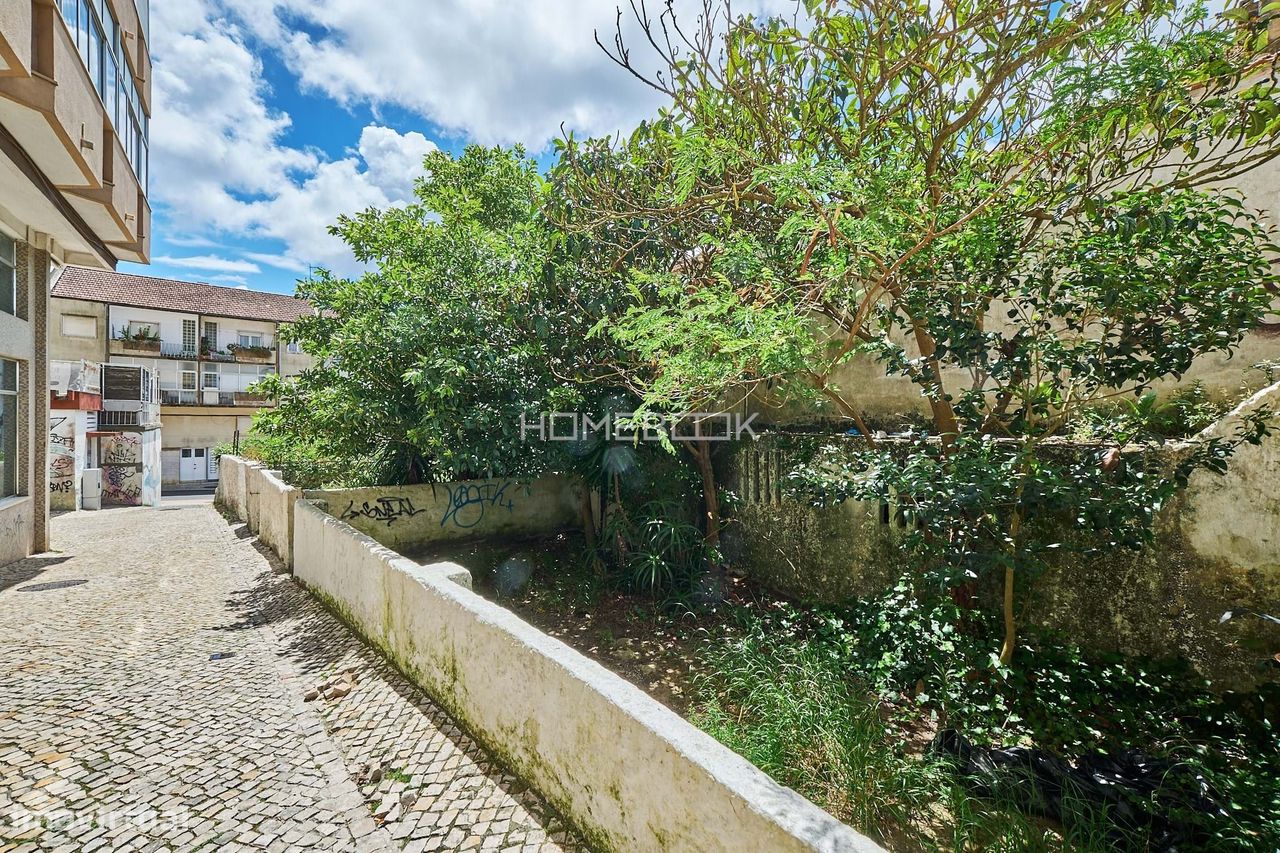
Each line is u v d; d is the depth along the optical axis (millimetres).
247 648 4707
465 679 3234
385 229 7332
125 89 7859
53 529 10953
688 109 3967
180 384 25781
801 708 3176
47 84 5066
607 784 2268
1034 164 3555
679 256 5586
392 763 3023
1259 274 2695
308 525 6039
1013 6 3156
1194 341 2770
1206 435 3135
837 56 3834
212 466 26812
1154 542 2938
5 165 5719
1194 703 3094
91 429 17719
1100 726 3197
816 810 1655
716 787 1802
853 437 5211
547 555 7551
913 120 3863
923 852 2436
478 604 3283
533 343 6145
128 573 7168
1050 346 3164
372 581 4402
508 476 7465
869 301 3543
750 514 6344
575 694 2449
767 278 3398
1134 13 2895
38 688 3885
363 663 4191
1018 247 3539
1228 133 2990
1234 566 3104
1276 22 3537
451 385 5895
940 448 3693
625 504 7129
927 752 3037
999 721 3271
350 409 6422
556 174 5332
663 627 5355
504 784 2773
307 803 2734
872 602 4273
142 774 2953
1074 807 2477
